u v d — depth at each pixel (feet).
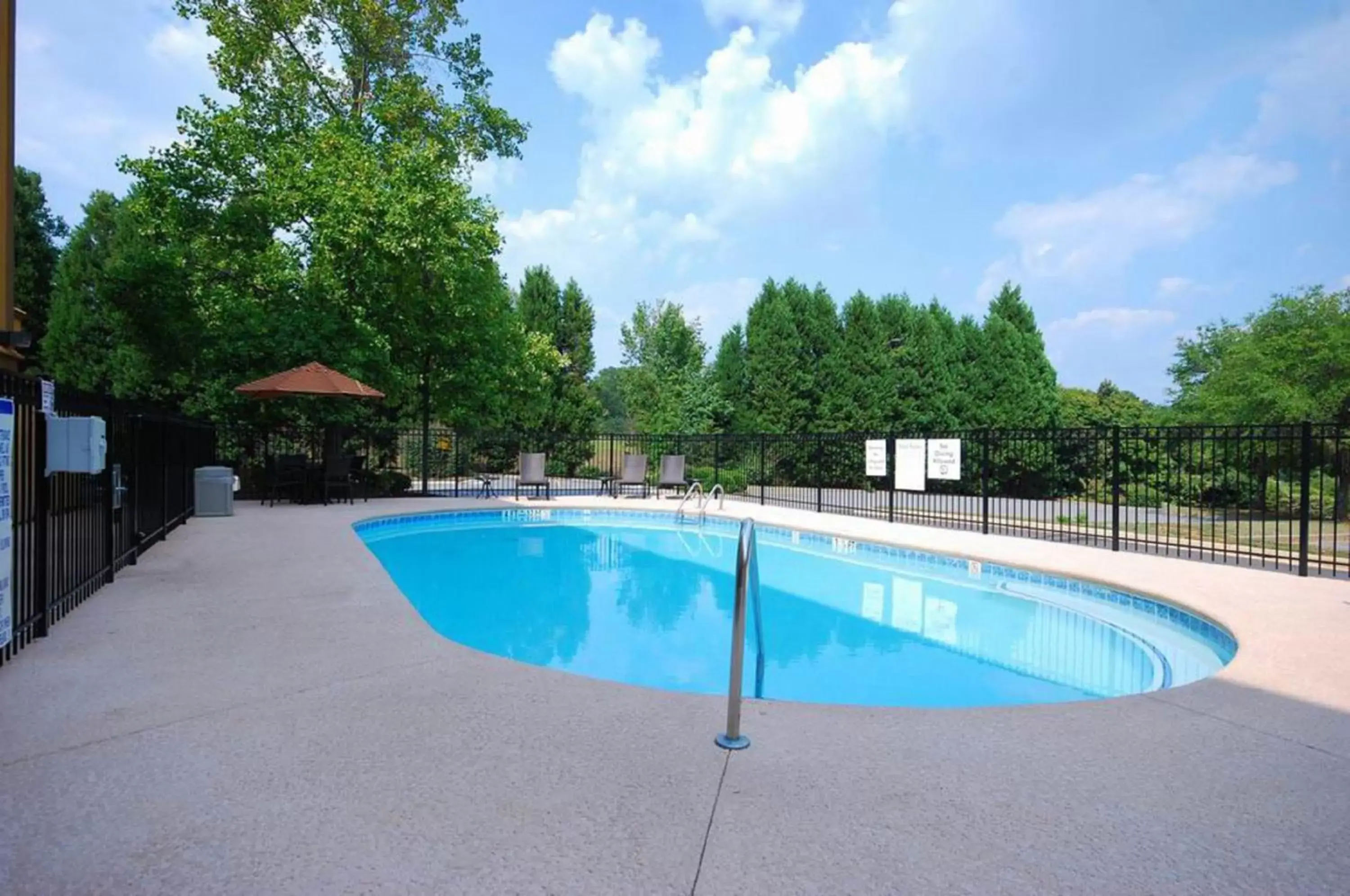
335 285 50.52
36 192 81.35
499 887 6.31
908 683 16.62
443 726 10.21
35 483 14.51
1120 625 22.31
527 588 27.61
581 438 63.57
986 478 36.68
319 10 58.70
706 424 88.02
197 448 39.40
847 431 80.69
